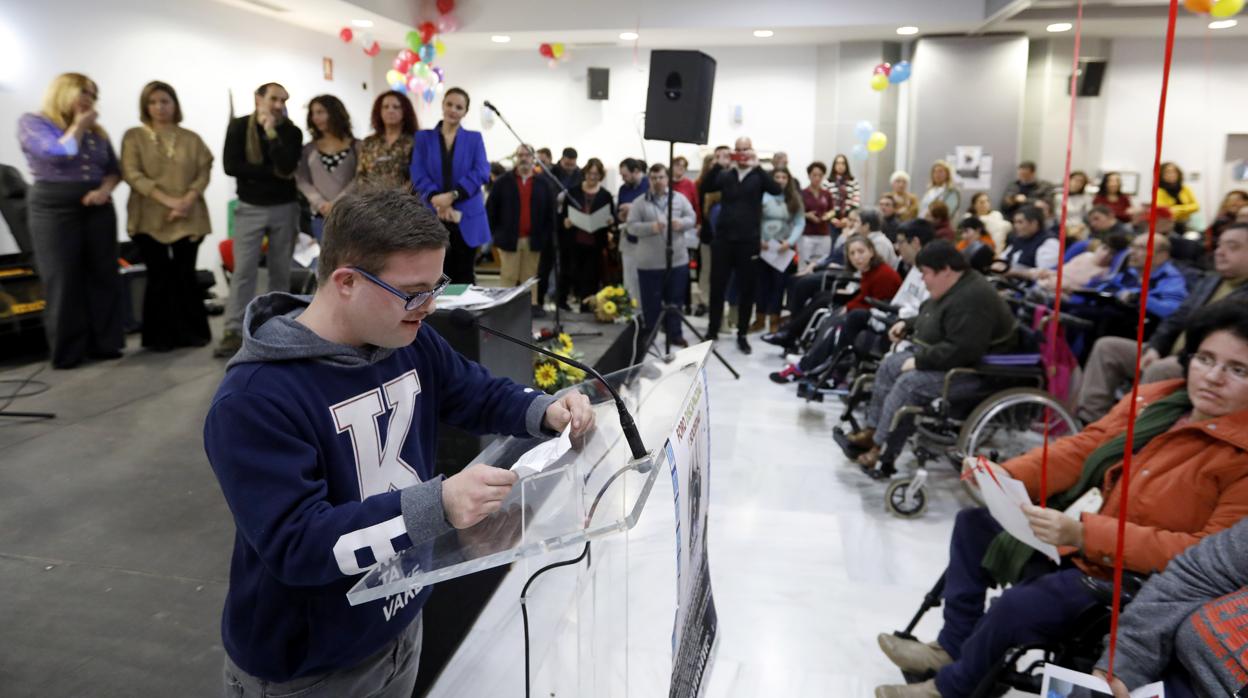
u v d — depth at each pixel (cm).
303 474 95
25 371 452
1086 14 723
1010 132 880
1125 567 165
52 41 566
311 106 464
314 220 558
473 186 454
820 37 886
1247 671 132
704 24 820
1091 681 136
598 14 829
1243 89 520
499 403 129
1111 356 371
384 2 789
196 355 491
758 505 340
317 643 103
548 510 96
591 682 163
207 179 505
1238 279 312
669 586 243
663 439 105
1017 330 348
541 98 1008
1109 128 819
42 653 193
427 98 807
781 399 496
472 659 220
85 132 452
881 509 336
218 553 244
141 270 574
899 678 226
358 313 100
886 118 927
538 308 595
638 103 990
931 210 608
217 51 724
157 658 192
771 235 669
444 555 89
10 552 243
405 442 114
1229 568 143
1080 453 198
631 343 551
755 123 967
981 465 204
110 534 255
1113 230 451
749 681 224
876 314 454
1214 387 164
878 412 379
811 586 274
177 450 328
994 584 208
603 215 650
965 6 782
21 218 495
